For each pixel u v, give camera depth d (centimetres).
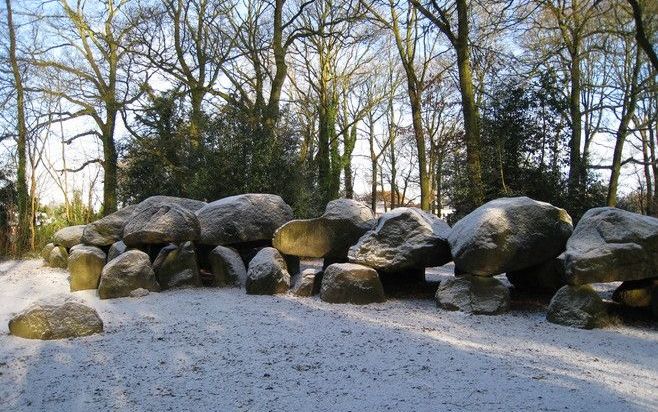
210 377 464
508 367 493
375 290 779
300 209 1628
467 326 648
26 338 588
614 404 407
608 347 567
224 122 1684
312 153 2698
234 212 984
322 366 492
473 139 1407
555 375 473
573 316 648
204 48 2072
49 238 1761
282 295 837
